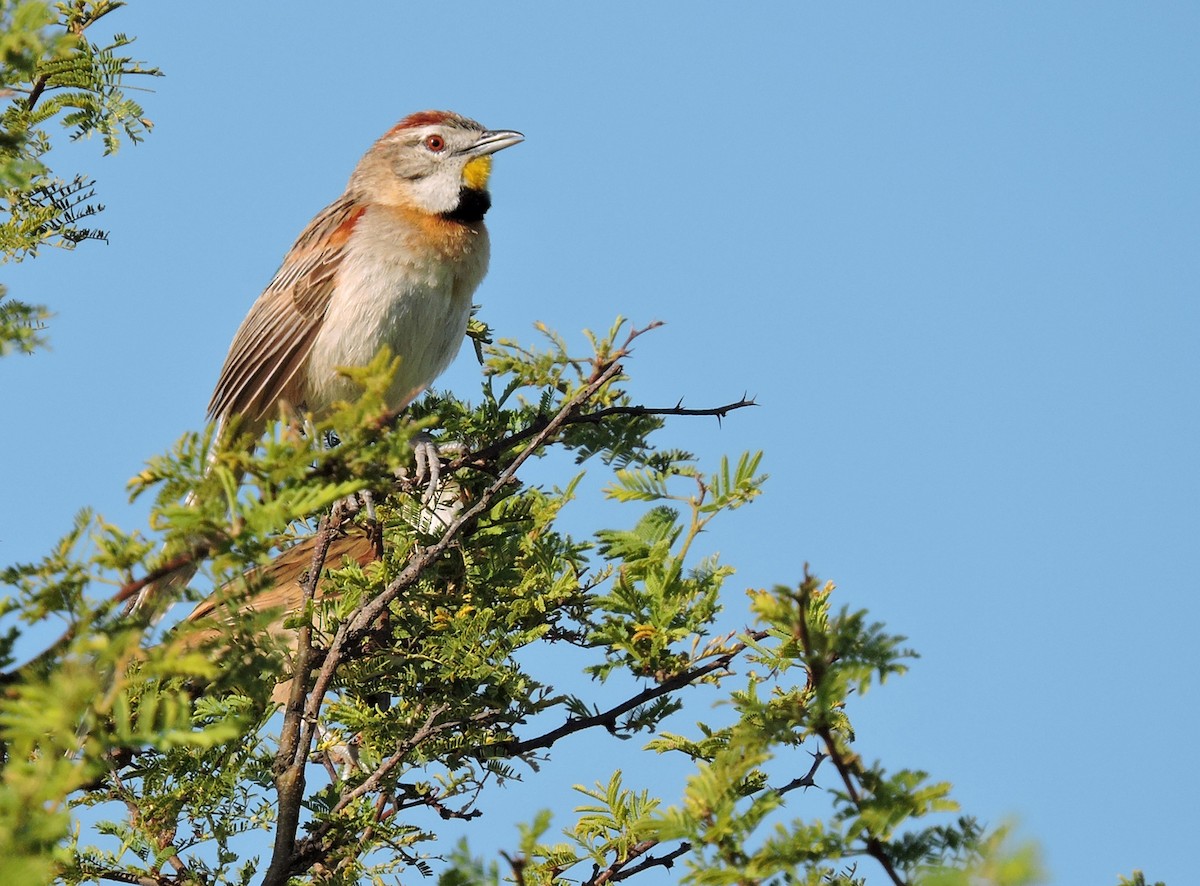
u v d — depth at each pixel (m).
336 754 12.09
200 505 5.98
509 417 12.93
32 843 4.70
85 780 4.96
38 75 9.64
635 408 10.92
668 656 10.40
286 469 6.09
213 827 10.11
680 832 6.09
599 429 12.08
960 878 5.23
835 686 6.07
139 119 9.86
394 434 6.27
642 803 9.84
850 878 6.41
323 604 11.19
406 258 15.20
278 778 9.73
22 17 6.45
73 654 5.32
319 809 10.74
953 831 5.83
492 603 11.63
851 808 5.91
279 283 15.59
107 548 5.91
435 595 11.45
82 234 10.81
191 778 9.97
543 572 11.78
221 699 9.77
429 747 10.92
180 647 5.54
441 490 11.86
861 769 6.05
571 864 9.84
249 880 10.20
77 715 5.05
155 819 9.97
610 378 9.97
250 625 6.52
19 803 4.76
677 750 10.54
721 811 6.12
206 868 10.12
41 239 10.62
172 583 6.80
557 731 11.10
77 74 9.70
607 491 10.00
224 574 6.02
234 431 6.18
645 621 10.26
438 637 11.12
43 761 4.94
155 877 9.89
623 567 10.35
